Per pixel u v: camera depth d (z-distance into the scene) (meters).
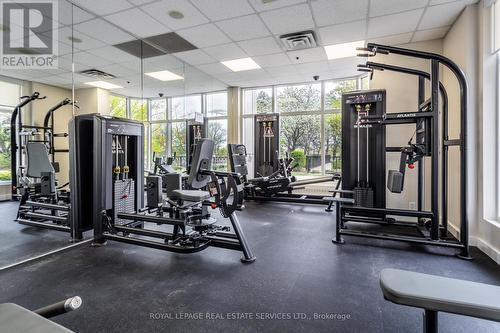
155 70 5.37
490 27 2.98
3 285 2.23
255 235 3.62
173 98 5.80
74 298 0.85
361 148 4.39
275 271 2.50
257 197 5.70
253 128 7.21
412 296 0.81
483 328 1.69
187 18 3.57
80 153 3.44
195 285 2.23
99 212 3.23
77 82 4.22
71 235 3.30
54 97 4.03
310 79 6.46
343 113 4.42
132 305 1.93
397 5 3.24
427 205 4.25
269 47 4.58
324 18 3.57
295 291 2.13
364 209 3.53
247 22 3.69
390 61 4.44
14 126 4.00
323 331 1.65
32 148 3.82
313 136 6.65
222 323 1.73
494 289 0.83
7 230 3.57
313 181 5.36
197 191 2.95
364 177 4.39
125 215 3.26
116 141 3.60
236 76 6.27
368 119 3.30
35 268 2.56
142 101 5.21
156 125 5.45
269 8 3.33
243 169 5.90
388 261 2.73
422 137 3.21
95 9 3.34
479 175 3.12
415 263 2.68
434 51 4.17
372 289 2.16
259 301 1.99
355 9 3.34
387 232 3.76
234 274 2.44
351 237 3.54
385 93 4.14
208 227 3.01
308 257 2.84
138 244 2.91
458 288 0.84
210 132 6.93
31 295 2.08
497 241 2.74
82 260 2.76
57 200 3.96
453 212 3.68
